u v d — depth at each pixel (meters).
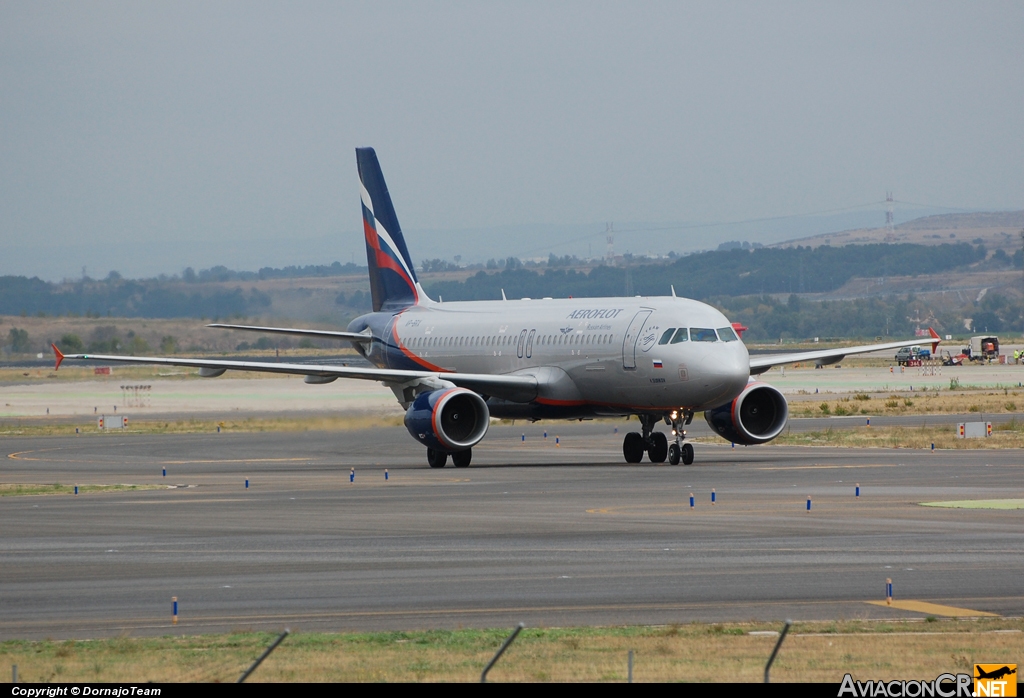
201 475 176.38
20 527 120.38
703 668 62.44
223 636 71.81
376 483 160.88
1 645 70.06
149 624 76.38
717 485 149.75
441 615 78.12
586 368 186.62
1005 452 194.38
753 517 120.50
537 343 196.62
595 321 189.00
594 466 182.00
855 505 129.00
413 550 103.75
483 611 79.19
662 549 102.19
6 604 83.06
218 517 126.69
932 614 76.75
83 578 92.44
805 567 93.31
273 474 176.75
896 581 87.56
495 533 112.56
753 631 71.69
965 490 141.88
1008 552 99.19
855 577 89.12
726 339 174.88
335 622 76.38
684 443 180.50
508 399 196.38
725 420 185.25
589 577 90.38
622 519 120.44
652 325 179.12
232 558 100.81
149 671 62.66
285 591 86.62
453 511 129.00
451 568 94.94
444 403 179.62
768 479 155.88
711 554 99.44
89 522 123.69
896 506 127.94
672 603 81.00
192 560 100.06
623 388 181.50
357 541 109.19
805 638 69.62
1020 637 69.56
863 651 66.19
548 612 78.62
